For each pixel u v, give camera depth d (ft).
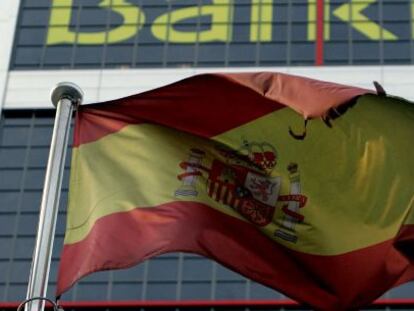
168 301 224.74
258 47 260.21
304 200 99.04
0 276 230.89
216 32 263.29
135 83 257.55
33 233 236.63
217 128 100.73
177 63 260.01
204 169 100.48
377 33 260.83
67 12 267.80
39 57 261.44
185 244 97.86
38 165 245.24
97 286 226.58
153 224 98.48
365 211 98.43
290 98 95.66
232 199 99.71
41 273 96.17
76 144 101.50
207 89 99.91
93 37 264.52
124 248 97.40
